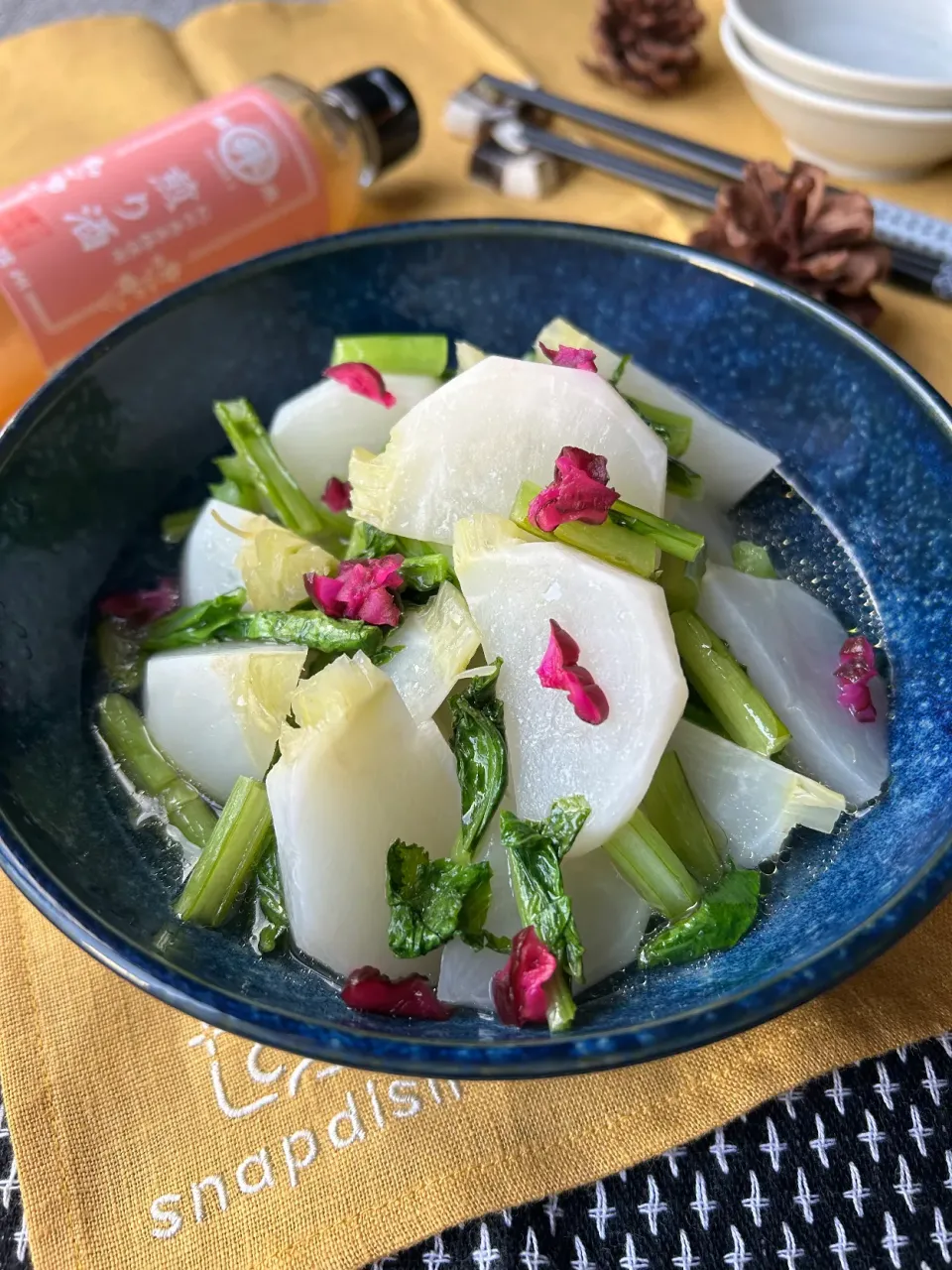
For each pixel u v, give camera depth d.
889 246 0.27
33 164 0.31
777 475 0.22
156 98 0.33
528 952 0.15
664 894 0.16
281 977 0.15
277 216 0.26
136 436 0.21
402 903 0.15
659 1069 0.16
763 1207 0.15
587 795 0.16
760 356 0.21
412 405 0.21
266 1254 0.15
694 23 0.32
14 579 0.18
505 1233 0.15
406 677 0.17
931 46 0.30
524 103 0.32
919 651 0.18
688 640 0.18
